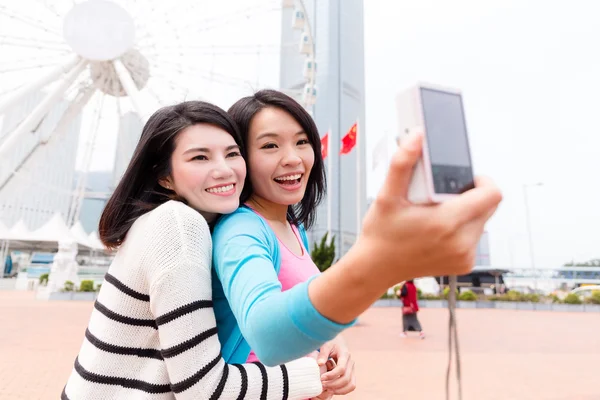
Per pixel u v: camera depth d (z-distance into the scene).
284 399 1.19
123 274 1.21
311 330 0.78
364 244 0.70
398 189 0.64
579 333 11.31
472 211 0.62
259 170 1.54
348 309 0.75
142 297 1.18
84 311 14.21
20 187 17.06
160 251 1.14
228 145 1.38
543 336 10.66
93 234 27.75
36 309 14.49
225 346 1.33
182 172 1.33
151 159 1.42
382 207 0.66
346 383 1.46
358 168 18.41
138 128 16.56
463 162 0.69
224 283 1.08
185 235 1.17
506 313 18.53
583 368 6.73
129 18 14.05
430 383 5.69
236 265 1.04
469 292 22.28
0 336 8.84
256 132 1.54
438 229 0.62
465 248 0.63
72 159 51.28
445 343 9.20
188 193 1.34
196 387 1.07
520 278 39.09
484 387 5.50
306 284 0.81
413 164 0.63
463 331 11.53
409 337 10.15
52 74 14.39
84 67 14.80
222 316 1.33
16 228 22.47
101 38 13.70
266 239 1.26
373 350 8.24
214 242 1.25
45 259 37.84
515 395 5.14
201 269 1.16
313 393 1.27
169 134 1.35
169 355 1.09
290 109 1.55
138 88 15.87
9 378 5.57
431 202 0.63
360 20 54.12
